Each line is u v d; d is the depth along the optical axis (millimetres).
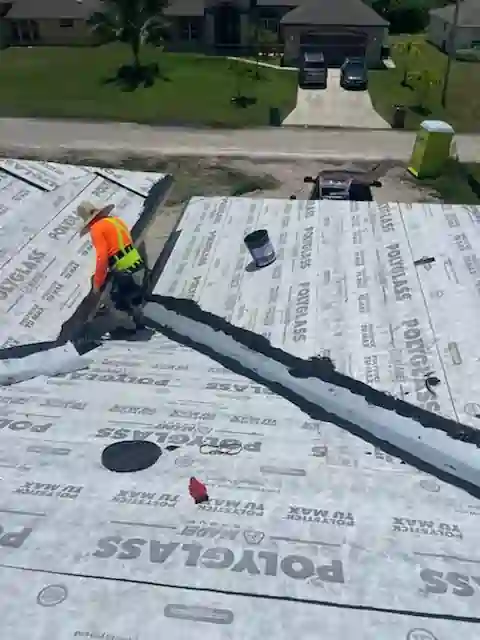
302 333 5207
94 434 4332
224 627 2898
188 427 4426
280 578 3174
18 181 7352
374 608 3023
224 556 3297
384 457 4164
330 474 3994
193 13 33188
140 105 24375
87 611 2959
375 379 4613
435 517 3666
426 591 3131
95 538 3404
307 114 23625
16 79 28172
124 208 7277
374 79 28562
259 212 7512
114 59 31547
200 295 5879
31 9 35219
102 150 19812
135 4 27266
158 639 2834
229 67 30078
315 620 2947
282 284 5965
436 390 4457
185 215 7594
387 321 5293
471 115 23656
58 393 4824
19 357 5090
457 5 24250
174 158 19203
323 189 15133
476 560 3350
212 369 5156
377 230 6926
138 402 4711
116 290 5902
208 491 3795
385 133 21688
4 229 6418
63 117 22844
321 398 4668
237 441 4285
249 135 21219
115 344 5582
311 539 3445
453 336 5051
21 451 4145
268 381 4953
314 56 28547
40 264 6047
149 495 3760
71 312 5539
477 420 4180
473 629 2928
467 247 6496
